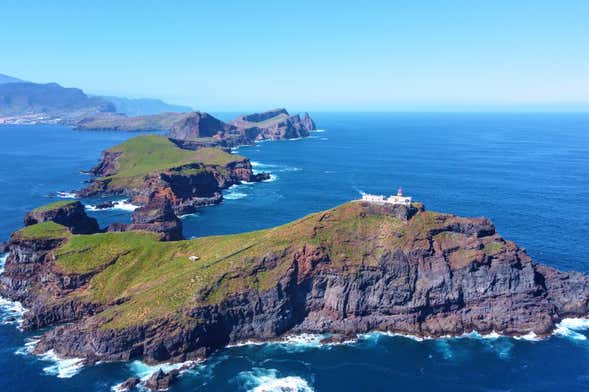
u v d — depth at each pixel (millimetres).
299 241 135750
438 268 131000
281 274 129125
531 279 132500
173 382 105750
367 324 127750
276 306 126375
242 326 124875
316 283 131125
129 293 132625
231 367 112188
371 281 130625
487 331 126625
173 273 136750
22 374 108188
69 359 114312
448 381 106375
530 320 127812
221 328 123188
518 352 117250
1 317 135125
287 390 103188
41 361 113562
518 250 136875
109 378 107250
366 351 118375
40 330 128125
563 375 108062
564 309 133625
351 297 129375
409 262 131500
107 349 114250
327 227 140500
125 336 115062
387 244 134125
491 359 114438
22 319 133625
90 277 141625
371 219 141750
